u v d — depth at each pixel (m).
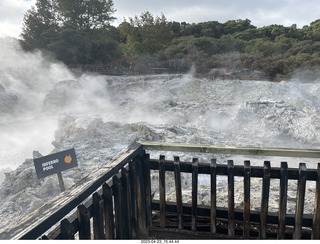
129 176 3.89
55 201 2.51
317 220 3.80
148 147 4.06
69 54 45.00
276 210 5.95
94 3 49.19
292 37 66.56
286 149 3.65
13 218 7.95
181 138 15.11
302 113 19.30
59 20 50.22
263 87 29.05
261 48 51.41
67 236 2.56
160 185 4.24
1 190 9.90
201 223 4.34
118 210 3.55
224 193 7.39
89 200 3.13
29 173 10.20
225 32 74.94
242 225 4.20
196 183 4.08
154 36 56.53
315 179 3.71
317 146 16.02
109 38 55.44
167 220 4.46
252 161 13.05
